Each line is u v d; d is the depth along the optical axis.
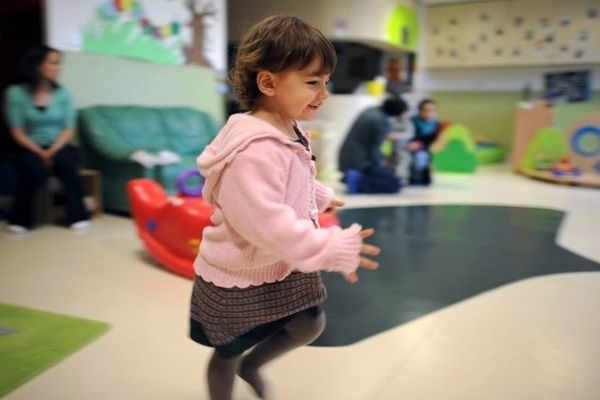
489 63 6.60
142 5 3.62
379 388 1.34
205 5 4.21
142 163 2.98
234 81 0.98
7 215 3.16
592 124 5.06
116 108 3.35
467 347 1.58
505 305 1.91
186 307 1.85
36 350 1.50
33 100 2.82
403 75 6.68
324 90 0.93
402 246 2.69
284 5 5.11
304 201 0.96
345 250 0.86
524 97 6.65
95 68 3.36
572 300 1.97
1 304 1.84
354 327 1.71
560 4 6.03
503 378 1.40
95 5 3.31
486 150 6.46
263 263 0.93
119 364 1.44
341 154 4.33
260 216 0.84
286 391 1.32
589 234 3.01
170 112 3.71
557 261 2.47
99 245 2.60
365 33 5.48
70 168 2.89
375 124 4.16
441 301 1.94
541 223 3.27
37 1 3.80
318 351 1.53
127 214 3.27
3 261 2.33
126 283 2.07
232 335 0.99
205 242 1.01
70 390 1.31
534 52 6.29
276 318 0.97
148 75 3.74
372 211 3.55
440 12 6.79
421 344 1.59
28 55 2.78
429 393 1.32
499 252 2.61
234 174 0.87
